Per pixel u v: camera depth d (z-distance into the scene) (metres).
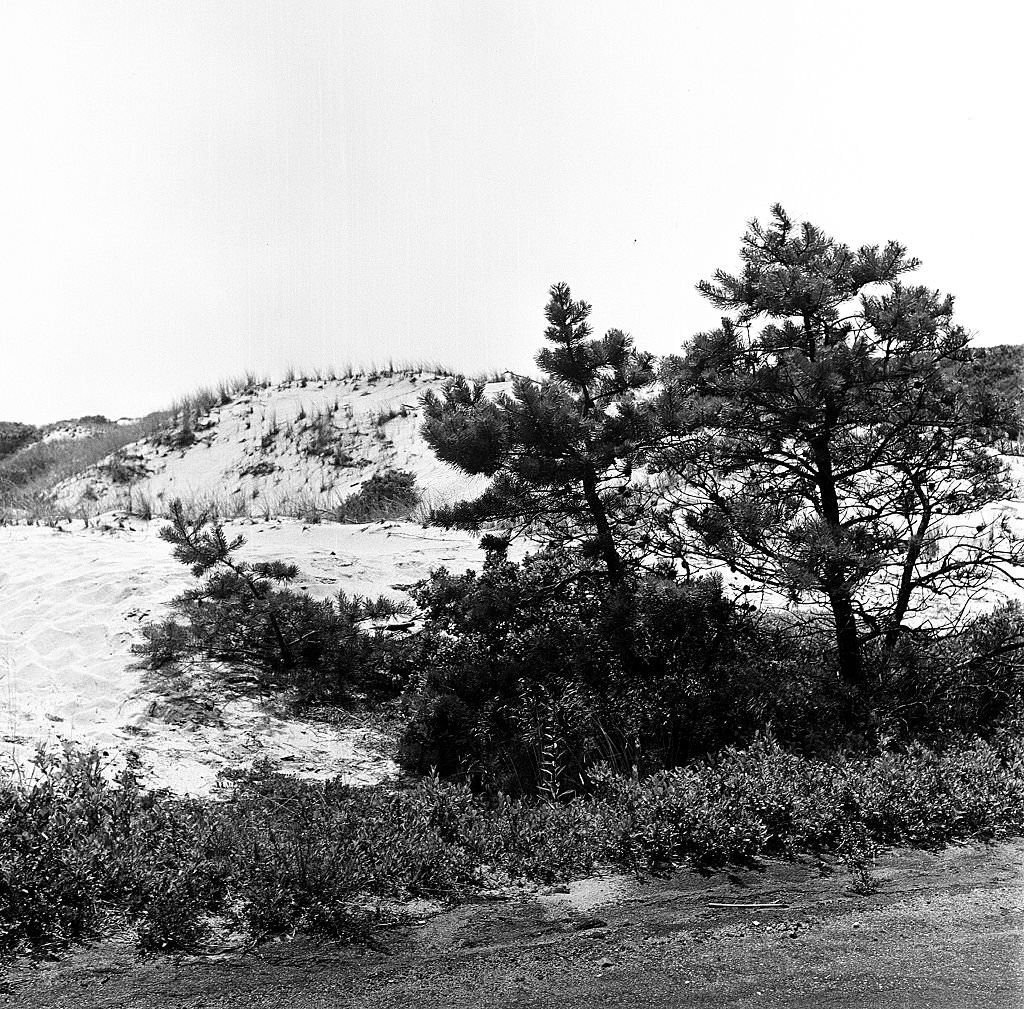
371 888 5.50
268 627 10.60
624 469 8.90
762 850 6.15
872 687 8.29
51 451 31.72
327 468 24.78
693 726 8.06
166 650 10.16
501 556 9.64
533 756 8.14
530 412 8.51
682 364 8.88
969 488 9.18
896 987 4.19
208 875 5.36
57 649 10.36
